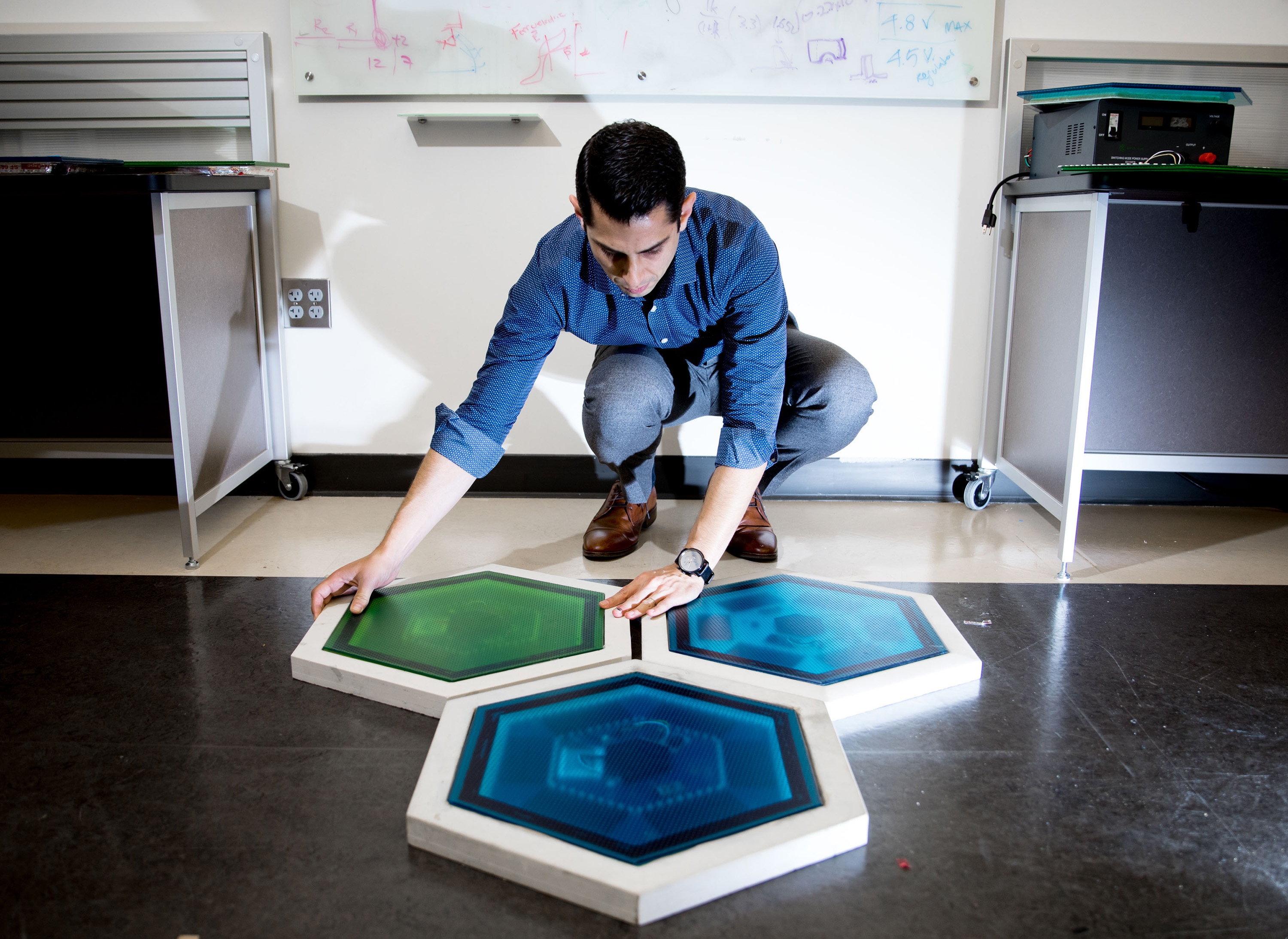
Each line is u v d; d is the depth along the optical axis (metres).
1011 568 1.85
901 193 2.12
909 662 1.37
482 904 0.94
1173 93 1.74
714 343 1.68
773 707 1.22
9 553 1.88
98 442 2.18
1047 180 1.81
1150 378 1.92
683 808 1.02
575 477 2.28
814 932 0.91
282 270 2.15
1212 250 1.86
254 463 2.12
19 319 2.19
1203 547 1.98
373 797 1.11
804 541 1.98
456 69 2.02
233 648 1.48
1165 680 1.41
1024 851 1.03
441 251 2.14
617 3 1.99
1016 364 2.09
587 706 1.21
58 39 2.04
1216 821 1.09
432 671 1.31
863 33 2.01
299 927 0.91
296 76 2.03
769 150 2.10
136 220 2.12
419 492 1.47
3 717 1.28
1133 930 0.92
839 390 1.73
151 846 1.02
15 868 0.99
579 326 1.54
